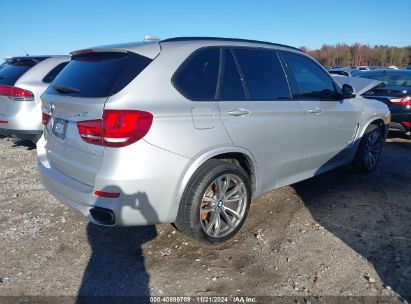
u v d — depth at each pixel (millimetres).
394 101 7473
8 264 3076
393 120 7535
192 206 3055
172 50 3070
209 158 3139
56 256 3211
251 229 3711
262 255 3234
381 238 3502
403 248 3314
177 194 2996
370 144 5398
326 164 4645
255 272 2992
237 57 3498
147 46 3055
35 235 3570
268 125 3562
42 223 3822
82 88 3031
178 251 3303
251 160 3494
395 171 5664
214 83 3242
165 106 2863
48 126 3477
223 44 3441
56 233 3615
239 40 3641
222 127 3166
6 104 5934
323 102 4316
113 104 2705
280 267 3055
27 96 5840
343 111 4613
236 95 3371
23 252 3266
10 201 4387
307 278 2908
